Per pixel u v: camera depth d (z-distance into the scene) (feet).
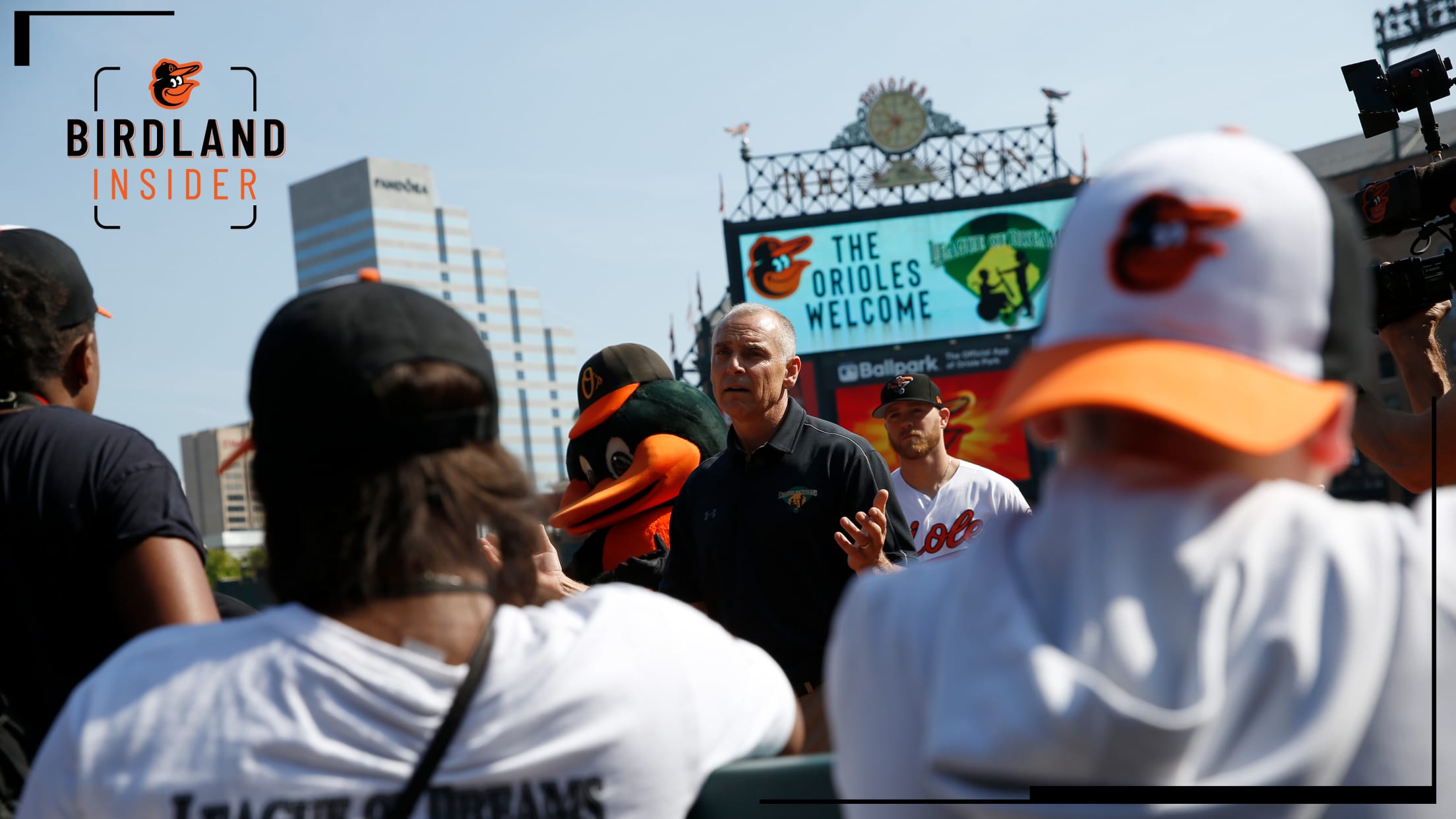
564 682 3.80
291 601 3.98
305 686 3.68
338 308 4.07
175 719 3.66
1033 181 101.24
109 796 3.60
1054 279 3.19
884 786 3.10
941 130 101.81
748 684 4.41
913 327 97.86
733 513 12.17
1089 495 2.87
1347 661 2.59
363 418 3.91
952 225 99.04
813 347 98.02
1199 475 2.84
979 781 2.72
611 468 15.78
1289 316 2.83
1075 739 2.55
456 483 3.99
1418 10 105.60
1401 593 2.71
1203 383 2.74
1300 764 2.52
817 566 11.82
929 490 17.56
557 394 603.26
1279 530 2.75
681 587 12.97
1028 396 2.92
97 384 7.29
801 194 101.81
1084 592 2.76
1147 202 2.93
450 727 3.67
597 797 3.76
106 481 6.27
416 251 559.38
